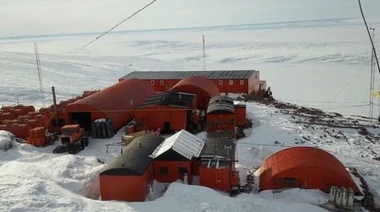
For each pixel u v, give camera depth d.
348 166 26.69
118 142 30.56
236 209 19.42
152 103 32.84
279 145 30.17
